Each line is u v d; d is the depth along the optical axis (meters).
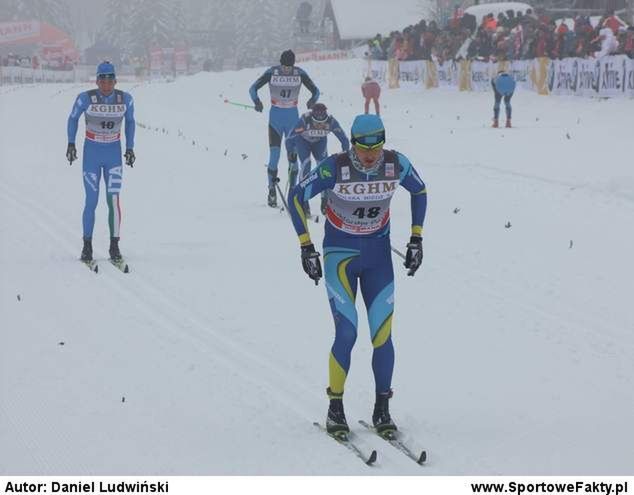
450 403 20.47
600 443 18.33
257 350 23.84
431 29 114.94
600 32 87.75
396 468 16.88
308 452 17.52
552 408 20.25
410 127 80.19
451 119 85.38
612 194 44.94
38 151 63.50
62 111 96.06
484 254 34.38
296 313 27.22
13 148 64.94
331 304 18.89
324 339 24.78
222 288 29.83
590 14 129.50
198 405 19.88
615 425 19.30
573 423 19.38
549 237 37.03
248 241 36.78
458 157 59.16
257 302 28.31
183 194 47.59
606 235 37.31
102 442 17.84
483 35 103.50
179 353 23.36
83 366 22.19
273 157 44.03
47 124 82.12
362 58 162.88
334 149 66.81
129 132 33.31
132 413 19.31
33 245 35.84
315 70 148.12
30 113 93.31
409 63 116.50
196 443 17.89
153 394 20.45
